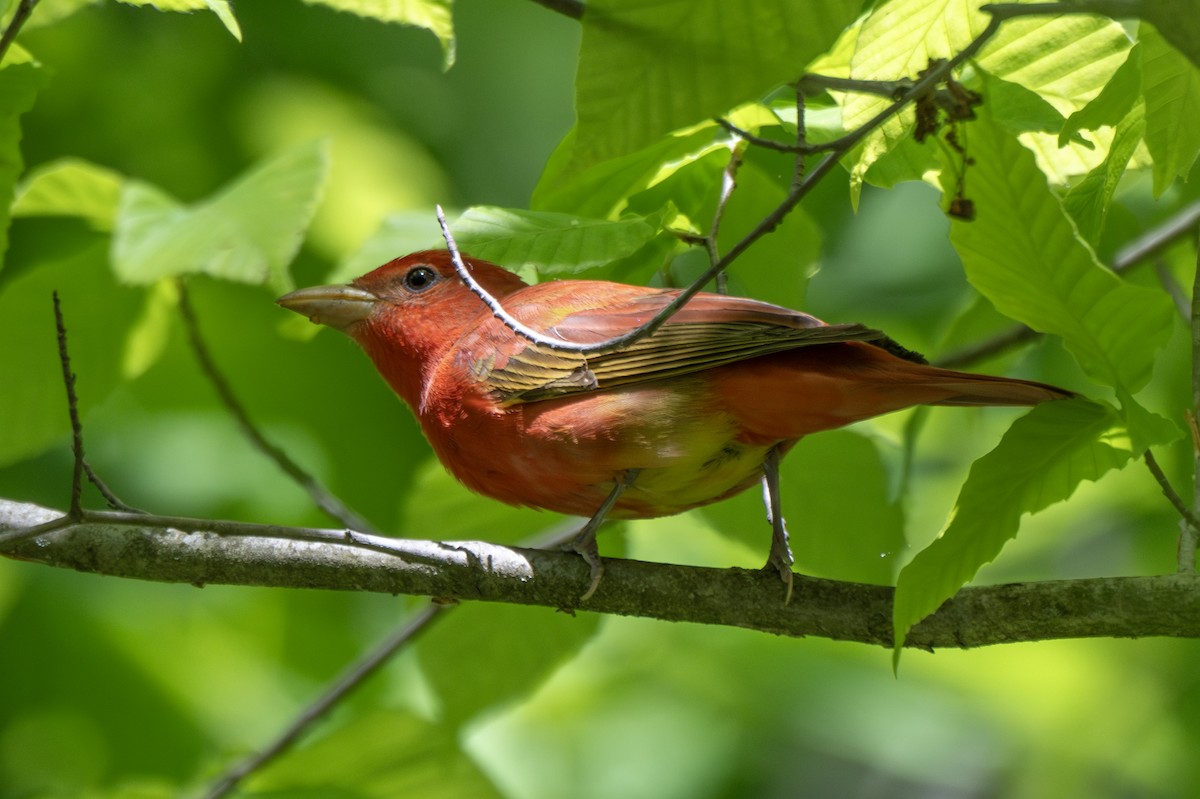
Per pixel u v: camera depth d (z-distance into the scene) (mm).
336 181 15852
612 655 16078
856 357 7988
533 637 10898
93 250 11008
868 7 8750
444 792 11000
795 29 5680
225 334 15492
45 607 15016
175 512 15062
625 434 8414
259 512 15273
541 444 8688
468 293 10086
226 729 14961
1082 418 7094
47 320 10930
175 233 9914
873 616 7945
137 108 16547
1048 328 7094
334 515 9906
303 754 10805
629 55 5715
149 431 15391
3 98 8547
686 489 8812
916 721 15766
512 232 8477
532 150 17547
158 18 16766
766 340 8016
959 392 7746
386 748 10875
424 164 16453
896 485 12492
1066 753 15430
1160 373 13867
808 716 15750
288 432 15633
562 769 15406
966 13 7621
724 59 5719
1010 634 7629
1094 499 16297
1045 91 8445
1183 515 6922
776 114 8648
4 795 14570
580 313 8758
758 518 10586
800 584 8094
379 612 15789
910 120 7688
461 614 10875
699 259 11852
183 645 15414
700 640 16078
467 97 17562
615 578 8180
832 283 16109
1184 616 7336
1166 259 12453
